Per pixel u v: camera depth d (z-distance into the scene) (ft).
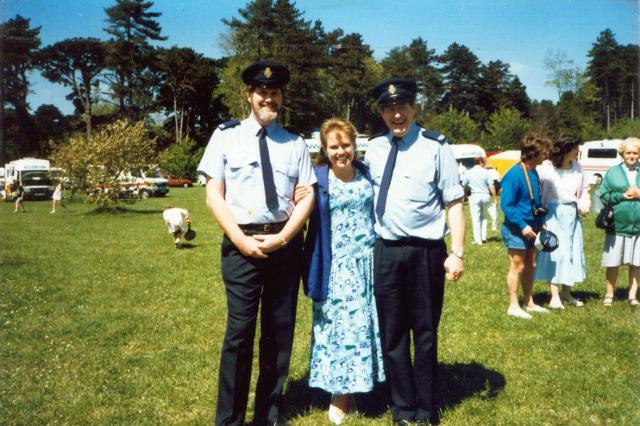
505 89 242.58
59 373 14.24
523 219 18.85
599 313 19.44
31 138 135.03
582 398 12.42
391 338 11.46
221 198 11.13
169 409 12.30
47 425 11.44
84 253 35.99
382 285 11.39
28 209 85.10
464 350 15.79
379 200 11.28
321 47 187.62
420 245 11.15
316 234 11.84
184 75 218.18
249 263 10.91
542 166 20.61
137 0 171.01
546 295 22.76
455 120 183.93
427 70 230.07
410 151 11.24
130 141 78.48
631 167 19.89
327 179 11.84
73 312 20.56
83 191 77.36
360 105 213.25
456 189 11.12
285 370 11.65
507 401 12.47
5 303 21.77
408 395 11.48
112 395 12.94
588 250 34.45
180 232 38.40
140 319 19.54
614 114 106.22
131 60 172.96
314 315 12.20
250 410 12.46
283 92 11.41
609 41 104.01
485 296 22.39
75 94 163.84
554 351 15.62
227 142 11.16
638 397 12.32
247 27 176.45
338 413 11.84
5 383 13.48
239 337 10.94
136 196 80.12
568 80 107.65
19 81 117.50
